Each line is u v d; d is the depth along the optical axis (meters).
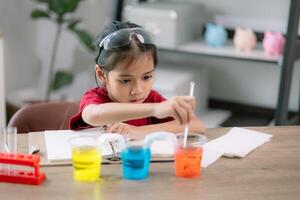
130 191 1.21
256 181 1.28
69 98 3.61
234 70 3.34
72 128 1.61
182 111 1.33
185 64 3.38
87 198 1.18
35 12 3.13
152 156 1.40
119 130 1.55
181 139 1.44
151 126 1.60
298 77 3.15
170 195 1.20
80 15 3.57
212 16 3.33
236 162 1.39
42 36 3.58
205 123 3.17
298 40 2.81
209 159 1.40
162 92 2.89
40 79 3.64
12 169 1.30
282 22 3.15
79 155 1.26
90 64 3.59
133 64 1.49
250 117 3.28
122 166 1.33
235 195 1.20
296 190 1.23
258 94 3.33
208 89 3.41
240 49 2.95
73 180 1.27
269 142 1.54
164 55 3.46
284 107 2.78
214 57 3.11
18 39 3.50
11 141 1.46
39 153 1.42
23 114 1.77
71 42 3.59
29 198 1.18
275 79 3.25
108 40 1.52
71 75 3.29
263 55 2.83
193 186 1.24
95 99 1.61
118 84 1.53
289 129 1.67
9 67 3.49
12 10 3.41
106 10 3.49
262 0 3.18
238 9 3.26
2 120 2.79
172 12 2.93
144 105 1.41
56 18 3.19
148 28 2.99
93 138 1.40
